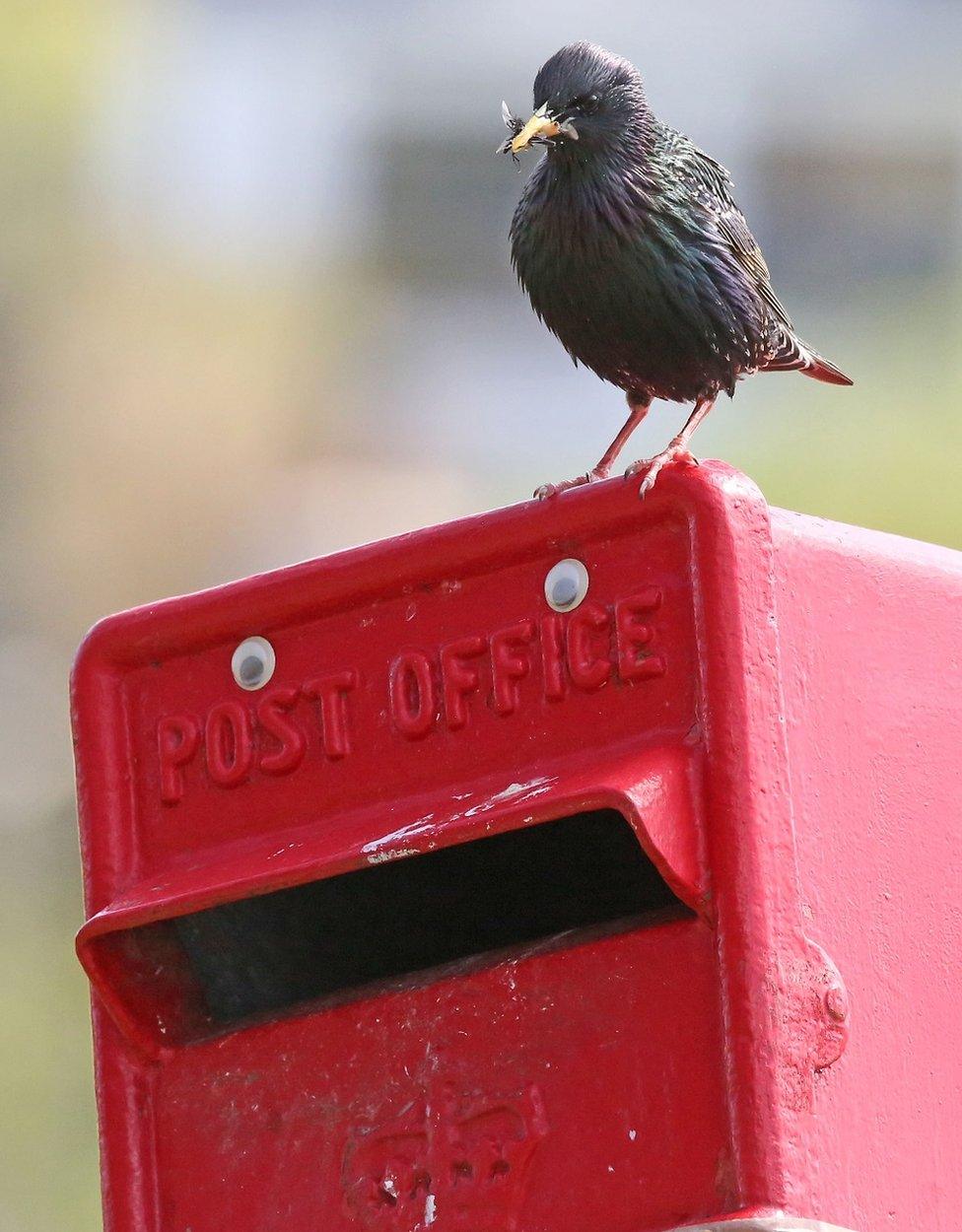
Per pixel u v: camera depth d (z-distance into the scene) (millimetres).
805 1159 4809
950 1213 5184
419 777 5375
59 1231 15648
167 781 5809
